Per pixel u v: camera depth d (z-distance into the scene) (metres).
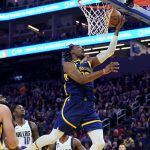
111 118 19.59
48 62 31.53
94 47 24.48
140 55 26.28
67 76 5.52
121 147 9.48
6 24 31.47
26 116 24.06
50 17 29.19
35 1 29.36
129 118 19.28
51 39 26.72
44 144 5.58
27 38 31.47
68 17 29.16
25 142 7.68
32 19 29.69
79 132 17.44
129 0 6.43
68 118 5.41
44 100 25.64
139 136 16.48
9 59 30.89
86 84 5.48
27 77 32.44
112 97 21.78
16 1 30.70
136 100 21.14
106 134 18.28
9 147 4.00
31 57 30.97
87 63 5.60
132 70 26.52
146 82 22.92
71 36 25.45
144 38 22.77
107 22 6.20
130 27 23.08
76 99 5.44
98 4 6.61
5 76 33.81
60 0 26.69
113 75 26.81
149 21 7.25
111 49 5.75
